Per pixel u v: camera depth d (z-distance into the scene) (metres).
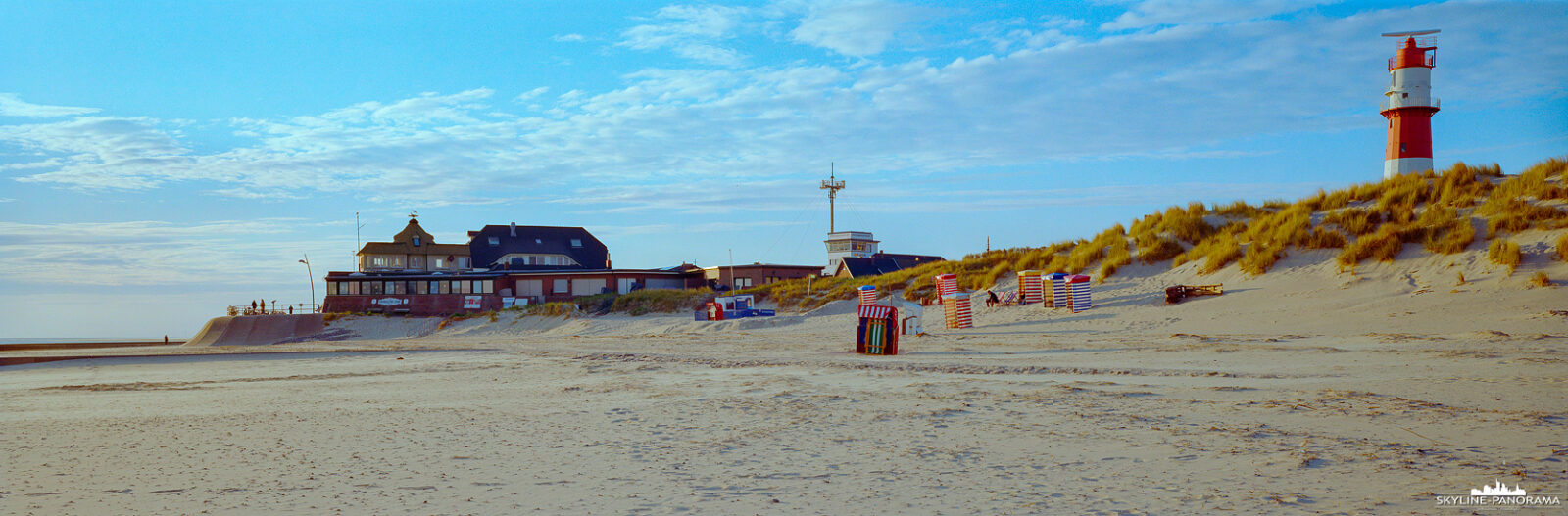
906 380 14.23
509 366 20.42
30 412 12.84
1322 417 8.86
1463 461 6.70
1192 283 30.30
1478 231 26.41
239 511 6.26
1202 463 7.08
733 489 6.78
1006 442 8.38
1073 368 14.85
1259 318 23.75
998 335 25.47
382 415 11.53
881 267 74.81
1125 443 8.07
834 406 11.19
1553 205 25.95
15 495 6.84
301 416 11.61
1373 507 5.56
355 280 75.50
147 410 12.75
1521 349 14.85
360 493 6.83
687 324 41.62
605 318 50.66
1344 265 27.19
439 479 7.33
